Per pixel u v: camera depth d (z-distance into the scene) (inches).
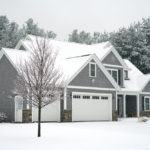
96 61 1229.7
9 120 1101.7
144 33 2373.3
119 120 1275.8
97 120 1222.3
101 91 1240.2
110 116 1259.8
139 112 1510.8
